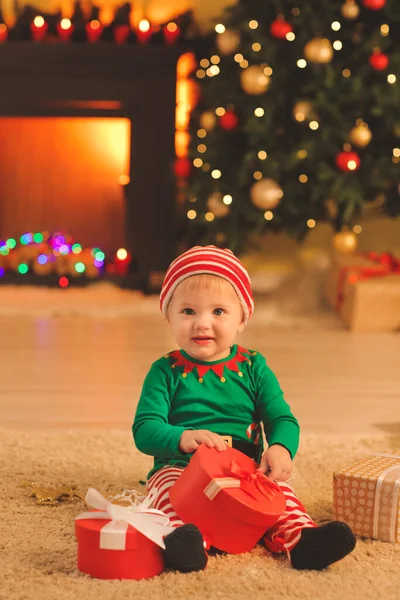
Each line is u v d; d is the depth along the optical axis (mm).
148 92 5211
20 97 5211
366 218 5574
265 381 1867
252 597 1464
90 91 5211
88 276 5383
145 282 5336
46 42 5082
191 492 1628
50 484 2082
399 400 3096
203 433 1693
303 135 4699
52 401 2975
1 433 2510
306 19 4680
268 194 4574
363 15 4781
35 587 1485
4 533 1751
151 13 5574
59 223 5652
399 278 4508
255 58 4715
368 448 2455
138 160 5281
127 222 5344
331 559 1574
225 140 4898
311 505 1965
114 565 1530
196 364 1851
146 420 1766
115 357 3684
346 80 4637
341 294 4594
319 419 2820
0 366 3480
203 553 1557
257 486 1634
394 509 1750
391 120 4617
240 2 4910
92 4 5297
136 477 2160
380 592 1495
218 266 1805
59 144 5598
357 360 3738
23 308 4680
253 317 4578
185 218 5195
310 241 5727
